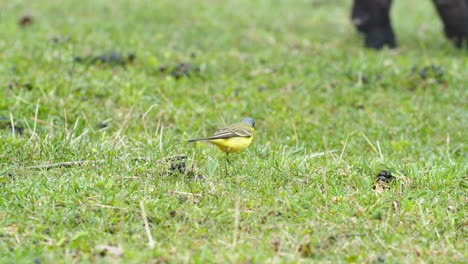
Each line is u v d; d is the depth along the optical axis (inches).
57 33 800.9
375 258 332.5
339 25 1016.9
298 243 342.6
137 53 722.2
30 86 597.6
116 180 404.5
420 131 583.2
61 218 353.4
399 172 428.5
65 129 479.2
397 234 358.3
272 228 357.4
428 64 743.1
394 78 703.7
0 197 371.2
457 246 350.9
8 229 346.6
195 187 395.2
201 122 563.5
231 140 430.9
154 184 400.2
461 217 379.2
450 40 851.4
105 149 449.7
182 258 316.8
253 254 324.5
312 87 670.5
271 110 606.2
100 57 690.2
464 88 687.1
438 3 823.1
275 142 527.8
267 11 1101.7
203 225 356.8
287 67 725.9
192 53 746.8
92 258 318.0
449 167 451.8
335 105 632.4
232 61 739.4
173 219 360.5
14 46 721.0
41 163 427.8
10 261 311.4
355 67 721.6
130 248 331.9
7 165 422.9
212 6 1097.4
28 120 524.4
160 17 973.8
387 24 845.8
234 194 390.3
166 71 683.4
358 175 431.2
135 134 513.7
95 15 962.1
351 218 369.4
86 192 380.5
